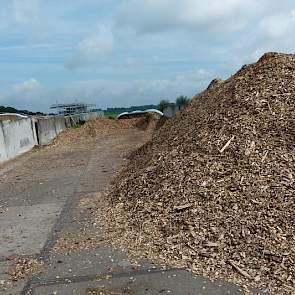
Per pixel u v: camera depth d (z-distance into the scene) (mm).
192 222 5180
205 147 6738
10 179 11477
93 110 52688
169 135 9766
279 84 7711
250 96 7617
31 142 20250
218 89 10562
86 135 23609
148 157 9141
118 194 7441
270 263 4270
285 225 4785
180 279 4246
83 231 6105
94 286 4309
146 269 4535
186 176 6160
